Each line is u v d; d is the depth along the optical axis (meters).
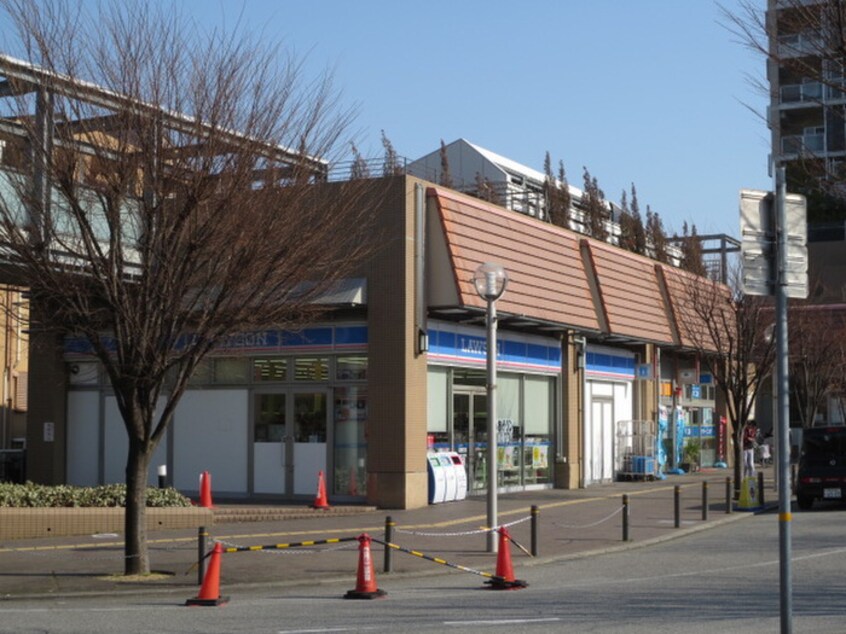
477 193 34.97
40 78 14.78
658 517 24.53
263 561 17.17
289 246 15.70
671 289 37.62
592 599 13.69
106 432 28.19
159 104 15.11
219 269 15.38
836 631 11.09
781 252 8.73
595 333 32.84
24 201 14.63
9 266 15.66
